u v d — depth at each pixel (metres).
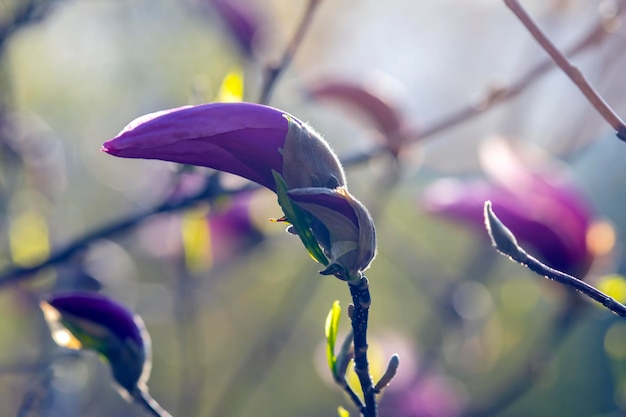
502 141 0.80
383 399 1.00
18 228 0.96
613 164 1.44
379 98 0.87
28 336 1.28
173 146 0.52
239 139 0.52
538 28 0.56
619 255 0.82
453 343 1.16
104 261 1.06
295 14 1.42
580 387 1.40
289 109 1.42
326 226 0.53
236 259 1.15
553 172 0.79
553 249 0.75
